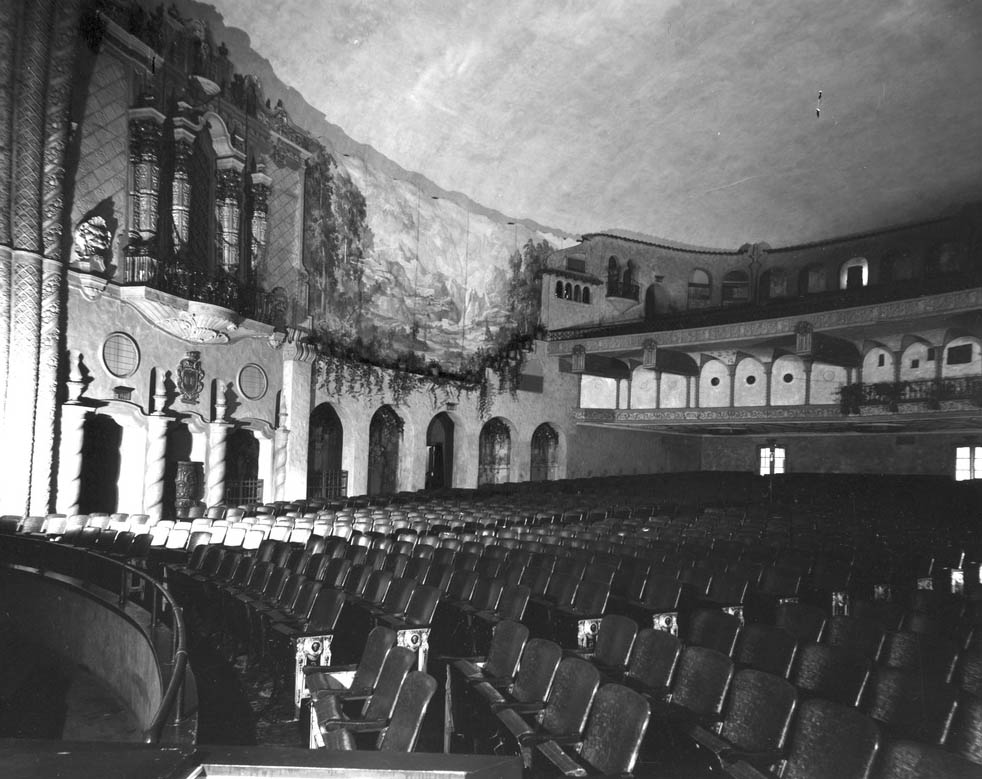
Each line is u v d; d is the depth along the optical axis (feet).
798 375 95.35
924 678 13.52
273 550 34.65
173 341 62.28
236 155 68.03
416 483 89.10
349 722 13.92
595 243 112.88
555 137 97.50
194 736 14.38
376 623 24.04
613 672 17.49
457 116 89.25
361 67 78.84
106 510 60.29
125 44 57.72
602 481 102.06
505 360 99.86
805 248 115.85
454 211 95.66
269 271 72.74
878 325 78.13
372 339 85.10
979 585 31.83
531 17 79.30
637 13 79.92
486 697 16.38
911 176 101.24
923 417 79.20
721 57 86.58
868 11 79.51
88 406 53.83
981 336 79.56
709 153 105.60
